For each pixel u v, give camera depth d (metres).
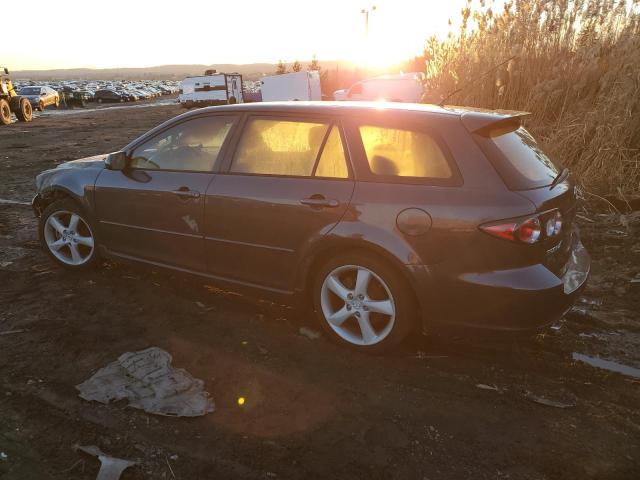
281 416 2.69
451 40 8.66
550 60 7.62
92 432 2.53
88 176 4.37
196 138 3.90
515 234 2.76
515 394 2.93
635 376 3.15
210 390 2.91
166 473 2.28
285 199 3.35
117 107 43.12
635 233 5.46
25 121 24.94
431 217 2.91
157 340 3.45
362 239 3.08
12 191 8.41
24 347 3.32
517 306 2.82
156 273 4.57
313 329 3.62
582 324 3.81
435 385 3.00
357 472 2.31
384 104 3.45
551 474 2.33
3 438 2.48
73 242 4.55
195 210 3.74
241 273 3.68
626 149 6.57
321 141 3.36
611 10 7.58
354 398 2.86
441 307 2.98
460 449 2.48
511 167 2.93
